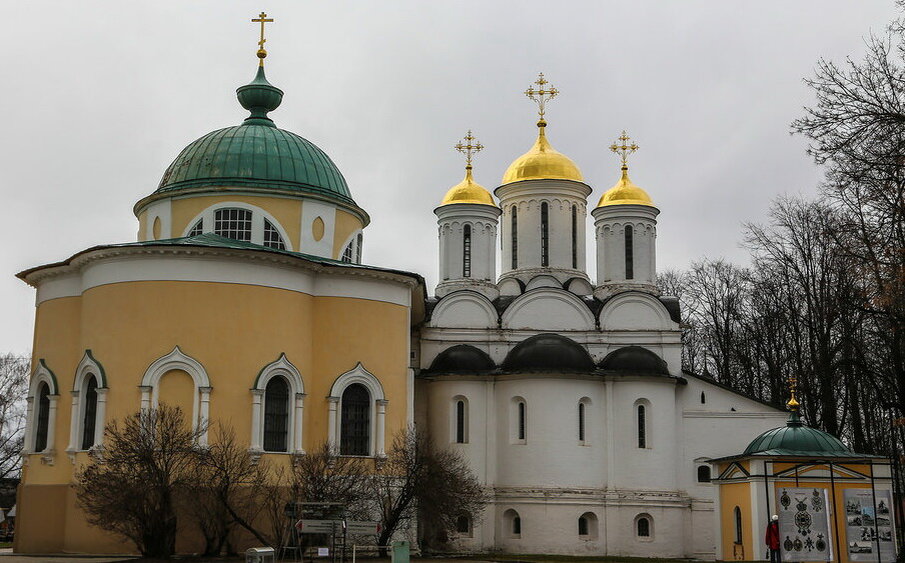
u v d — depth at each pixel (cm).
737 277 7081
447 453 4244
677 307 5309
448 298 5200
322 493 3453
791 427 3847
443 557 3978
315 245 4322
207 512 3294
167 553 3195
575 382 4819
